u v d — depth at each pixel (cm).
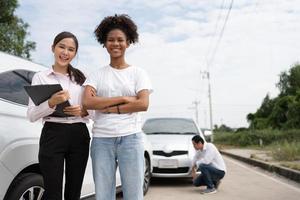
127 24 333
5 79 382
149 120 1011
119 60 332
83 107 329
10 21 1669
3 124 349
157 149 832
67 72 359
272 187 862
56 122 334
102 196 320
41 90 318
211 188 769
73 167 341
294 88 4616
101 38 339
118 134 320
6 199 358
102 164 321
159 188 815
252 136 3183
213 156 772
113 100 316
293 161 1370
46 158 329
